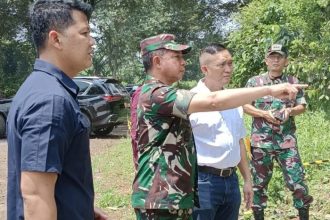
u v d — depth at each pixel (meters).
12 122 2.19
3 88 26.42
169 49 3.06
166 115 2.91
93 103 13.89
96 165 9.59
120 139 13.86
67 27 2.26
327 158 7.90
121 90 14.91
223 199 3.72
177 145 2.98
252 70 12.48
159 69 3.09
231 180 3.75
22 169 2.07
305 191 5.15
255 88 2.69
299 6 11.49
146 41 3.12
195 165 3.14
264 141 5.22
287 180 5.20
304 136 9.12
